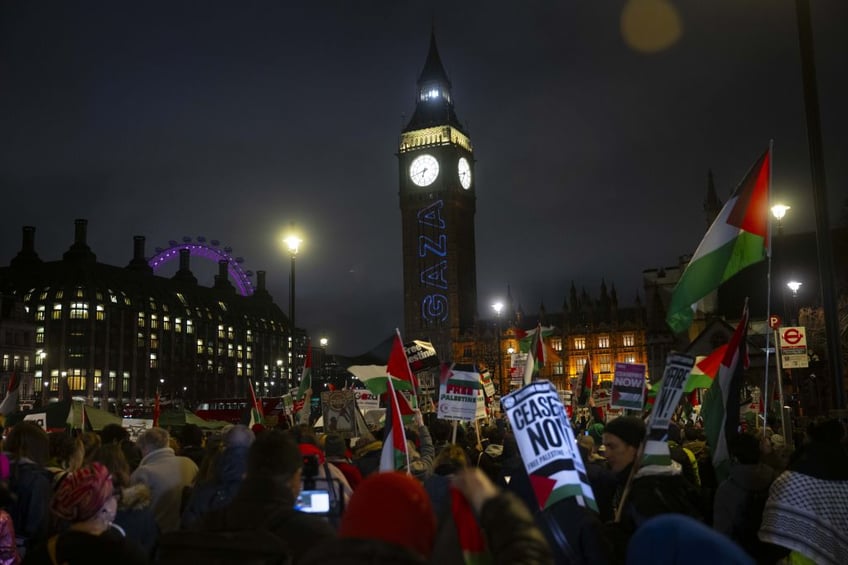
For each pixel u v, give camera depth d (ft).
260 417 67.41
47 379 642.22
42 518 30.07
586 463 37.11
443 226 634.43
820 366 230.48
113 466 27.66
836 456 26.40
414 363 62.44
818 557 25.23
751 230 32.22
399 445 30.89
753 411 90.22
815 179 51.96
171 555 16.90
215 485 27.76
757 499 29.32
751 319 386.93
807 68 53.93
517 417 23.09
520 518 12.72
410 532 12.35
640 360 544.62
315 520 18.99
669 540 12.34
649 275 506.48
